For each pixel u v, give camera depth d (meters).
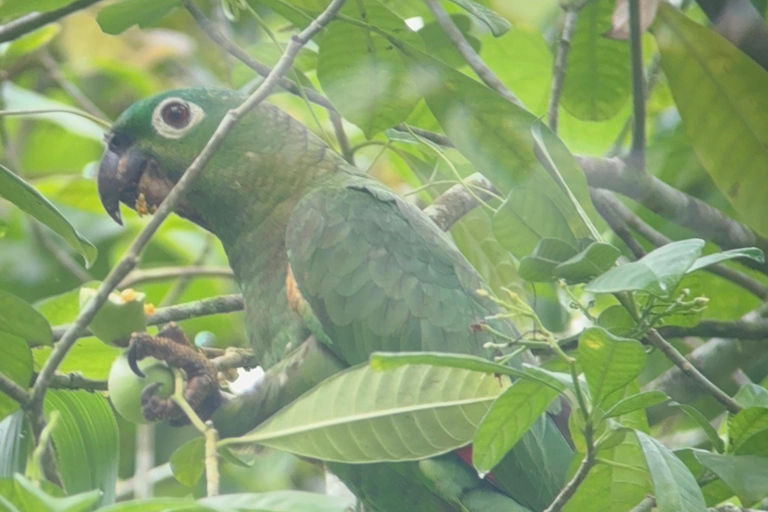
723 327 7.59
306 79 8.25
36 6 6.57
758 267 8.48
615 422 4.91
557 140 5.95
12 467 5.78
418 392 5.32
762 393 5.85
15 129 11.35
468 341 6.68
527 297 8.16
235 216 7.39
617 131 9.03
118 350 6.97
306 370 6.70
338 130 7.91
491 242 8.19
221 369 7.07
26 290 10.64
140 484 8.44
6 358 5.52
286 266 7.10
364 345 6.67
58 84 11.98
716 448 5.39
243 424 6.50
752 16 7.72
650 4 7.09
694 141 7.64
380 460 5.32
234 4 7.08
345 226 6.88
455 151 8.26
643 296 5.74
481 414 5.36
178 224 10.55
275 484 9.63
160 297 10.19
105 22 7.02
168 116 7.47
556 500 4.86
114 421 6.23
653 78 9.09
